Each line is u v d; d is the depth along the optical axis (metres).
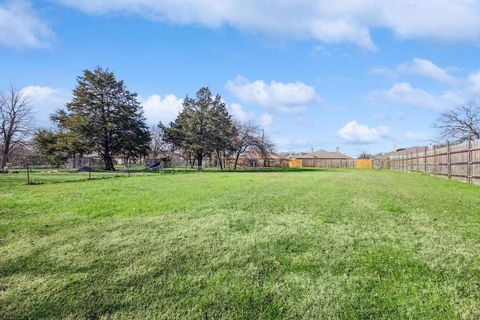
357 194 9.73
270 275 3.22
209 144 42.03
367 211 6.63
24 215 6.27
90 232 4.91
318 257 3.72
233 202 7.95
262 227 5.19
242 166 58.22
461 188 11.80
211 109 43.09
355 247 4.10
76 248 4.10
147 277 3.19
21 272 3.32
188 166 55.59
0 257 3.77
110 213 6.45
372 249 4.00
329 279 3.10
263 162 62.34
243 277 3.17
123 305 2.65
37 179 18.52
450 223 5.47
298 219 5.82
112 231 4.97
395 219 5.81
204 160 54.88
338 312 2.51
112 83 40.72
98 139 39.66
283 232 4.85
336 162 64.44
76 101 39.59
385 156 53.22
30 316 2.50
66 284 3.02
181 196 9.24
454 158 16.84
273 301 2.70
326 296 2.76
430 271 3.29
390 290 2.86
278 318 2.45
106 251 3.98
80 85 40.09
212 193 10.04
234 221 5.65
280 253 3.87
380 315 2.47
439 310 2.53
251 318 2.46
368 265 3.45
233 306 2.63
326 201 8.12
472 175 14.23
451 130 31.53
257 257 3.74
